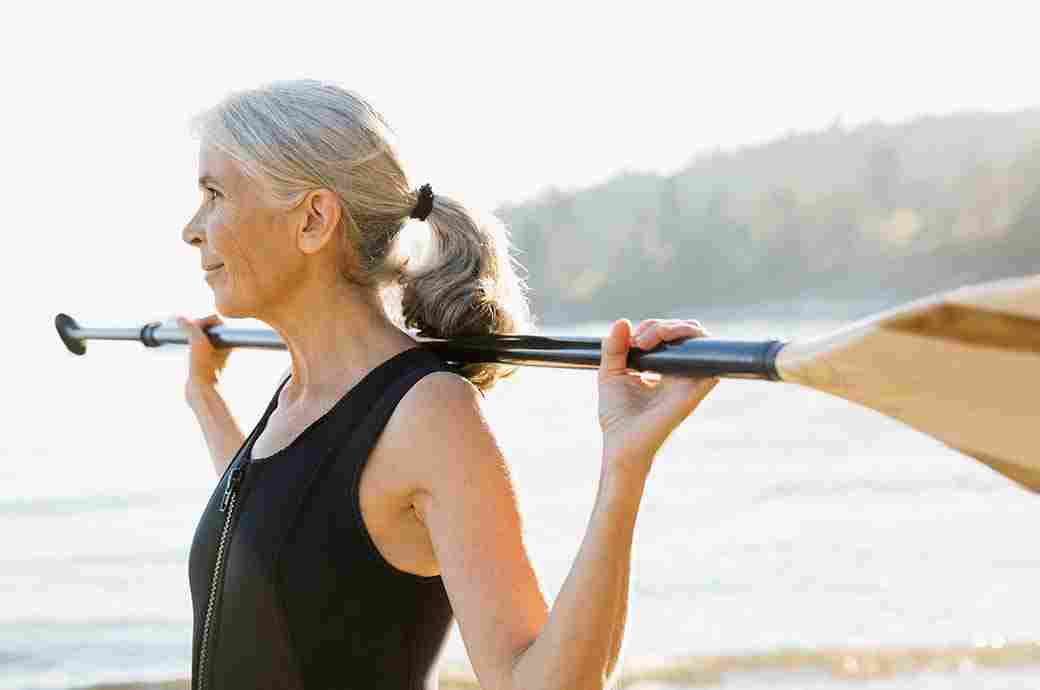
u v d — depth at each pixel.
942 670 6.40
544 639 1.63
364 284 1.96
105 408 19.05
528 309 2.18
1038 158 91.88
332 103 1.91
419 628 1.83
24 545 9.70
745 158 98.88
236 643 1.86
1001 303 1.36
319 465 1.82
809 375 1.53
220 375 2.86
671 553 9.73
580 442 15.76
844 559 9.38
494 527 1.72
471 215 2.07
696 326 1.69
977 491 12.07
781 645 6.95
